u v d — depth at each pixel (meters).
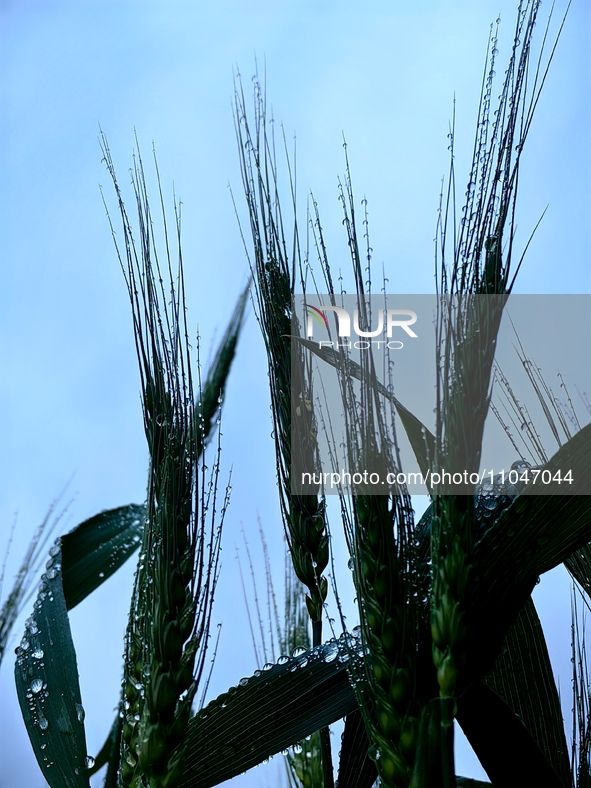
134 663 0.71
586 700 0.73
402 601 0.57
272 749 0.75
